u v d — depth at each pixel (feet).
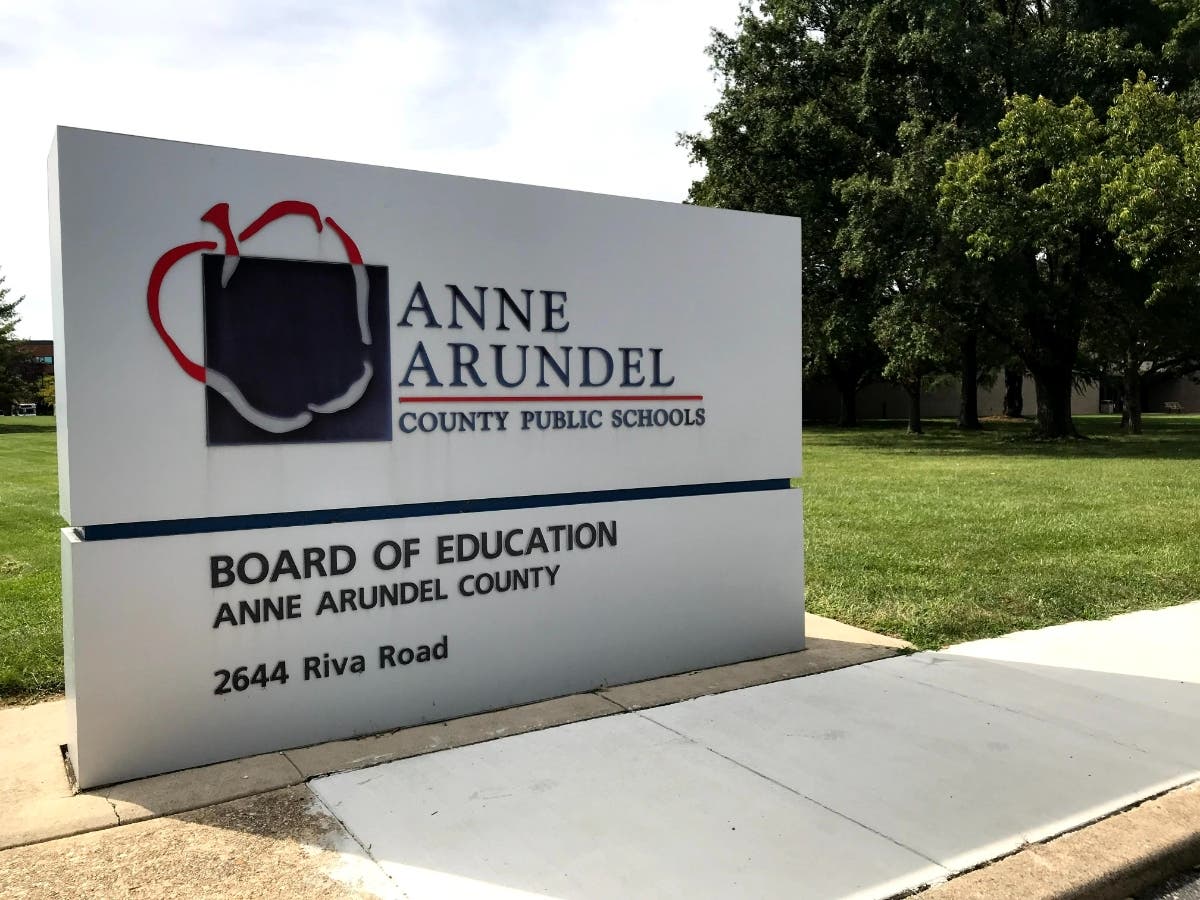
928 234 75.66
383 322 14.43
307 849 10.77
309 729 14.01
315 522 14.05
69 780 12.77
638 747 13.88
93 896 9.75
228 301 13.21
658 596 17.42
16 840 10.94
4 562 29.19
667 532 17.49
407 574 14.73
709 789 12.44
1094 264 80.28
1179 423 148.77
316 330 13.88
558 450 16.26
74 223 12.16
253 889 9.90
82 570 12.34
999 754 13.71
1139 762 13.46
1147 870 10.80
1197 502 40.70
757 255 18.60
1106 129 67.62
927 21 76.54
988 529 33.50
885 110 85.20
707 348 17.99
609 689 16.70
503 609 15.69
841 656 18.72
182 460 12.96
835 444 91.97
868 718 15.14
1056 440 90.17
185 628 13.04
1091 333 100.42
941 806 12.01
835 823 11.52
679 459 17.72
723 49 96.84
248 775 12.80
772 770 13.07
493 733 14.44
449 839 11.03
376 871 10.30
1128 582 24.76
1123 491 45.42
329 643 14.11
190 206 12.91
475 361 15.30
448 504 15.23
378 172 14.32
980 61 76.64
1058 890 10.10
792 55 91.25
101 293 12.35
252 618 13.48
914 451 79.46
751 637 18.58
